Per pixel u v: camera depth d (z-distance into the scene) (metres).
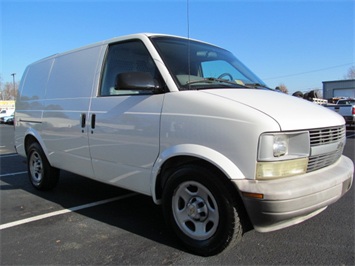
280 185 2.62
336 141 3.18
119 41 3.92
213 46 4.40
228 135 2.75
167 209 3.26
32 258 3.13
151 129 3.29
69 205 4.70
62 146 4.60
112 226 3.87
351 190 5.14
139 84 3.13
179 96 3.14
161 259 3.04
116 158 3.71
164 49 3.54
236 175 2.69
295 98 3.47
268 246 3.23
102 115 3.87
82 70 4.38
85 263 3.01
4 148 11.99
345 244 3.27
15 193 5.40
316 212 3.09
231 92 3.15
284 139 2.70
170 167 3.29
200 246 3.03
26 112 5.57
